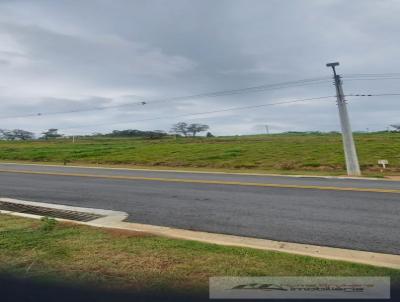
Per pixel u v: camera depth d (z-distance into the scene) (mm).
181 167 30609
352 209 11055
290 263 6320
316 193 13953
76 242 7504
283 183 17047
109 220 10180
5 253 6844
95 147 55594
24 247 7176
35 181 19000
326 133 118562
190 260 6461
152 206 11984
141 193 14555
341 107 25250
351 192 14117
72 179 19656
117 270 6031
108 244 7375
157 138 112750
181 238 7941
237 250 7000
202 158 35781
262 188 15367
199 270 6016
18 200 13383
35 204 12539
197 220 10031
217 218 10211
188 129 151250
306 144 44812
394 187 15578
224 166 30578
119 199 13344
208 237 8422
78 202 12898
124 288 5387
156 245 7320
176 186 16312
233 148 43594
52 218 9797
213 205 11945
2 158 41531
